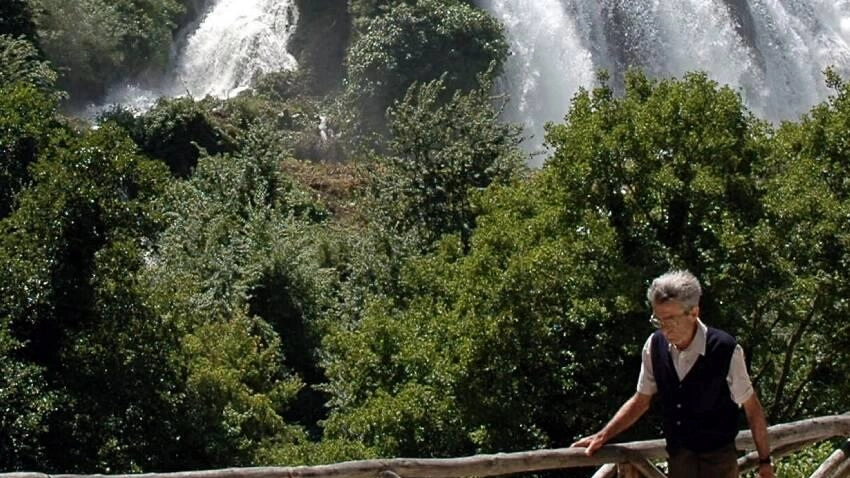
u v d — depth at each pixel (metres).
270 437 20.66
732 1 49.06
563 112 46.84
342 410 20.31
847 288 15.90
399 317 20.88
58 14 42.59
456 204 26.31
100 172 18.16
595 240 16.25
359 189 34.69
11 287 17.02
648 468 6.68
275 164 33.31
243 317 23.94
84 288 17.80
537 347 16.48
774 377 17.98
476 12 43.97
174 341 18.81
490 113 27.56
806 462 11.08
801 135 17.91
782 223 16.23
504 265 17.31
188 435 18.59
